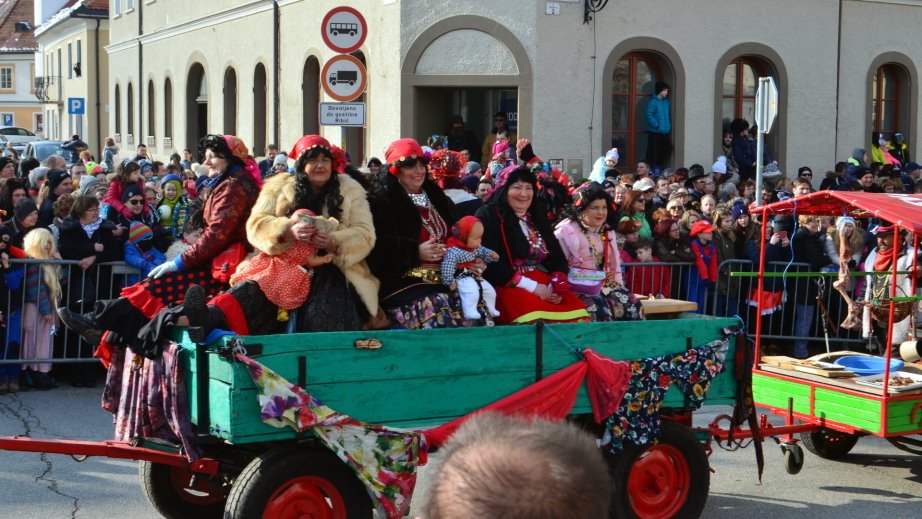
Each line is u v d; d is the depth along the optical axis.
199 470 5.19
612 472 5.89
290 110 21.28
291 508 5.11
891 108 20.14
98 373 10.34
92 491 6.75
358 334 5.19
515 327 5.64
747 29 18.05
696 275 11.12
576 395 5.81
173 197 11.83
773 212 8.03
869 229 11.84
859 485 7.36
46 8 57.91
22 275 9.29
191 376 5.13
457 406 5.48
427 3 16.64
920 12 19.83
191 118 27.47
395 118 17.05
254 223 5.31
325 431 5.04
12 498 6.55
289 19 21.17
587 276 6.18
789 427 7.29
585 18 16.59
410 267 5.71
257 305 5.24
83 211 9.59
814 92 18.83
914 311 8.39
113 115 35.44
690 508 6.18
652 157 17.62
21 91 67.44
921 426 7.01
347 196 5.43
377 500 5.18
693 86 17.64
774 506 6.84
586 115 16.81
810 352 11.74
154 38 30.12
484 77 16.55
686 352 6.17
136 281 9.81
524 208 6.13
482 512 1.57
